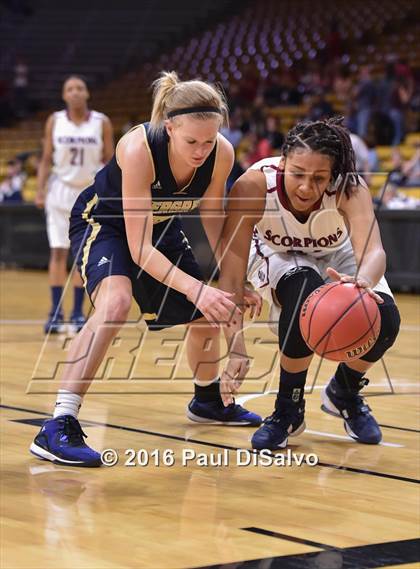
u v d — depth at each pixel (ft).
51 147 18.61
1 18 56.85
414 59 43.09
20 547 6.16
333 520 6.93
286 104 42.22
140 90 50.42
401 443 9.59
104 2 57.36
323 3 51.24
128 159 8.36
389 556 6.11
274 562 5.96
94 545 6.23
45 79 53.52
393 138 34.37
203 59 50.96
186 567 5.84
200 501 7.38
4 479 7.91
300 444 9.49
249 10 53.83
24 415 10.59
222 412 10.23
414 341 16.67
